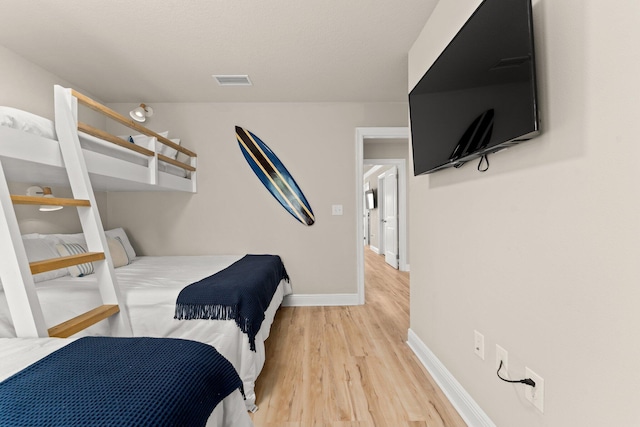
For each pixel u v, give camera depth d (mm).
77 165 1649
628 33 747
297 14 1955
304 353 2326
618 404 782
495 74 1154
